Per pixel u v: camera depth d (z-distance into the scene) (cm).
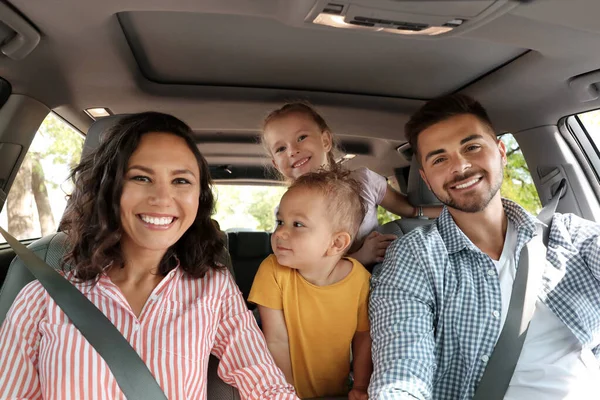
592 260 142
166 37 169
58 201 220
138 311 120
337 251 147
